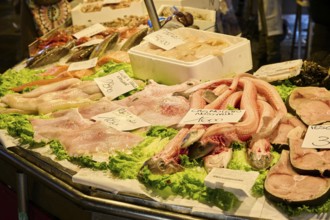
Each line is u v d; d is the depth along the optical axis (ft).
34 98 9.30
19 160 7.61
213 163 6.57
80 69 10.73
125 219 6.44
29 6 14.69
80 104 8.96
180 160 6.75
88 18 13.78
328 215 5.70
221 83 8.43
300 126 7.16
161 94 8.60
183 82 9.00
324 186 5.88
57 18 14.80
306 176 6.17
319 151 6.48
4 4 34.96
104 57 10.98
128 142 7.38
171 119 7.85
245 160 6.67
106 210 6.34
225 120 7.11
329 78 8.57
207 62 8.93
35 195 7.94
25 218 8.08
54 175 7.14
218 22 13.57
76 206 7.11
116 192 6.46
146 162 6.63
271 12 17.87
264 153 6.61
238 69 9.53
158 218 6.03
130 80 9.46
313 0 17.40
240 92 7.97
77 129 7.97
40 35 14.88
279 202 5.83
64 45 12.05
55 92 9.45
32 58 11.62
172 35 10.02
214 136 6.86
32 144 7.81
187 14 11.96
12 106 9.12
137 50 9.71
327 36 19.44
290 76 8.84
